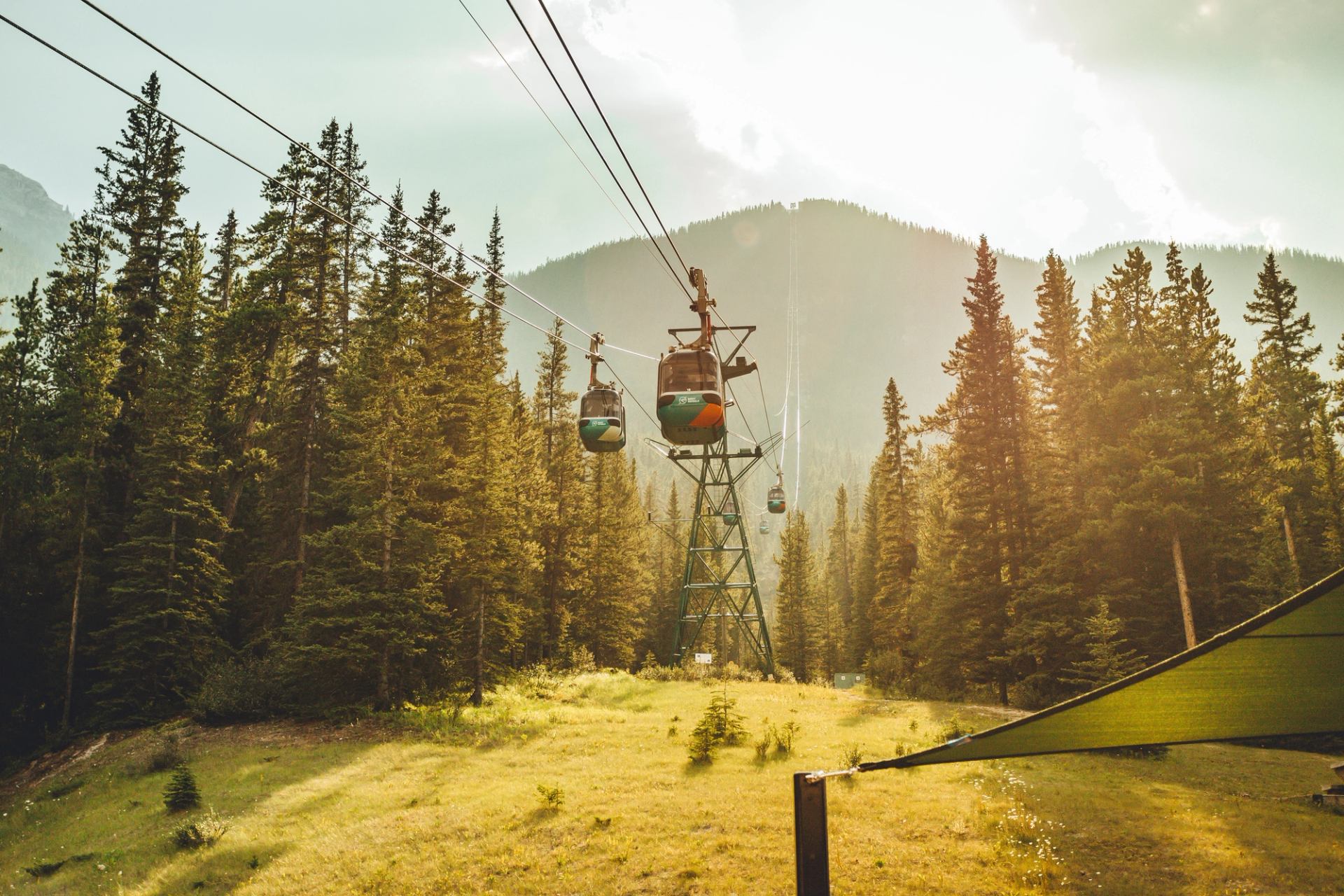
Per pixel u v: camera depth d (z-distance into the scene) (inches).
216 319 1524.4
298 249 1471.5
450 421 1433.3
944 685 1567.4
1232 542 1327.5
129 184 1558.8
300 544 1331.2
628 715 1170.0
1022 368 1674.5
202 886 569.9
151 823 730.8
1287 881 472.1
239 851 623.5
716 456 1926.7
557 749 915.4
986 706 1331.2
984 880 489.1
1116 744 191.2
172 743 997.2
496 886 525.7
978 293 1681.8
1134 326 1501.0
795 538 3011.8
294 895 539.5
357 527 1138.0
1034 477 1562.5
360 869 573.9
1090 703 164.2
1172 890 464.4
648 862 541.6
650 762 826.2
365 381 1194.0
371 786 786.2
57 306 1529.3
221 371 1451.8
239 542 1496.1
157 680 1221.7
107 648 1283.2
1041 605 1407.5
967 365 1652.3
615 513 2433.6
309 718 1110.4
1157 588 1328.7
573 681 1573.6
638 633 2603.3
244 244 1486.2
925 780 725.9
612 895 497.7
